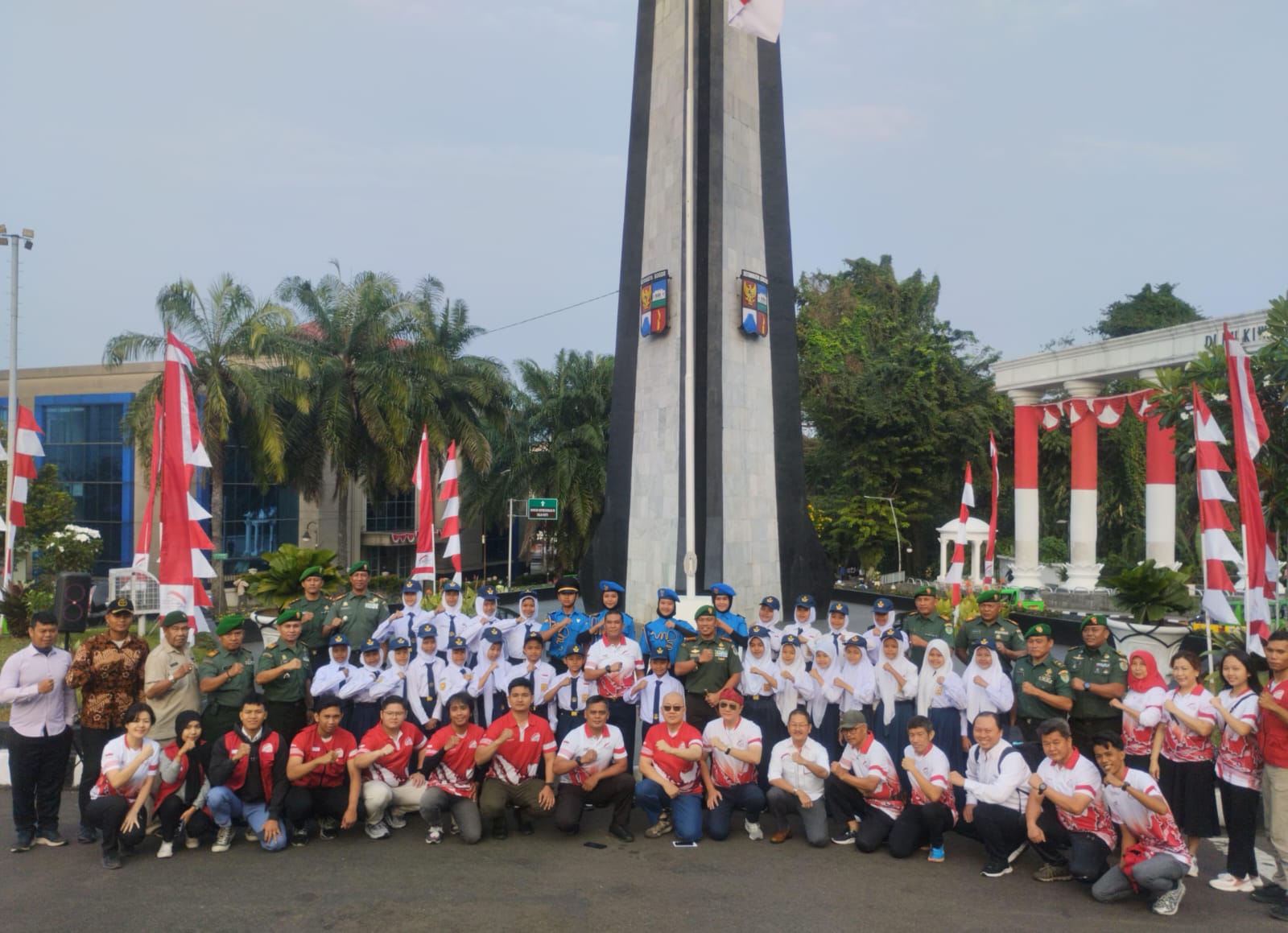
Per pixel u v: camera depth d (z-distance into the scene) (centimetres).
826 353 4791
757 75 2066
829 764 900
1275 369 1291
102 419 4091
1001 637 1114
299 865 816
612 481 2094
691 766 891
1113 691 948
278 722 993
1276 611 1348
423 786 912
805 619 1234
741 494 1916
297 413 3089
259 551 4138
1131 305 4959
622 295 2100
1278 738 753
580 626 1214
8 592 2175
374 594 1329
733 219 1959
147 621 2056
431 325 3344
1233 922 709
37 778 852
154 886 766
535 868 816
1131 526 4066
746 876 800
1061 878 791
